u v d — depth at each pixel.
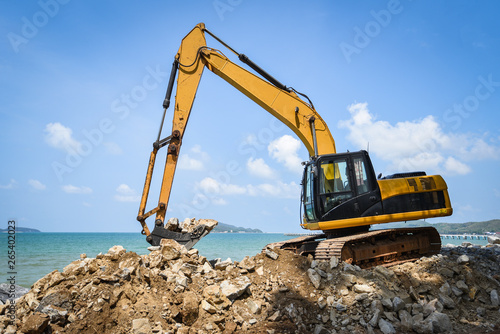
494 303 7.47
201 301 6.48
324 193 9.48
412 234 10.58
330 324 6.38
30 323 5.49
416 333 6.23
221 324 6.12
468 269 8.30
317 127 10.69
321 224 9.30
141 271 6.91
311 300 6.87
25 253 29.69
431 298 7.34
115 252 7.46
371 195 9.52
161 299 6.45
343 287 7.12
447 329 6.31
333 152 10.62
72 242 55.31
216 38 10.77
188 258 7.81
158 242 9.23
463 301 7.54
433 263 8.55
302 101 10.77
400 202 9.69
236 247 36.44
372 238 9.16
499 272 9.29
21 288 9.66
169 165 9.84
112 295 6.25
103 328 5.81
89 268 6.91
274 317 6.37
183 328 5.86
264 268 7.82
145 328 5.72
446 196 10.20
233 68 10.66
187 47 10.66
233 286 6.89
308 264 7.82
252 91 10.62
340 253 7.97
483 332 6.27
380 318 6.40
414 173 10.55
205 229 9.32
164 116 10.20
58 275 6.66
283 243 10.05
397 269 8.58
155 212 9.56
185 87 10.45
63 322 5.78
